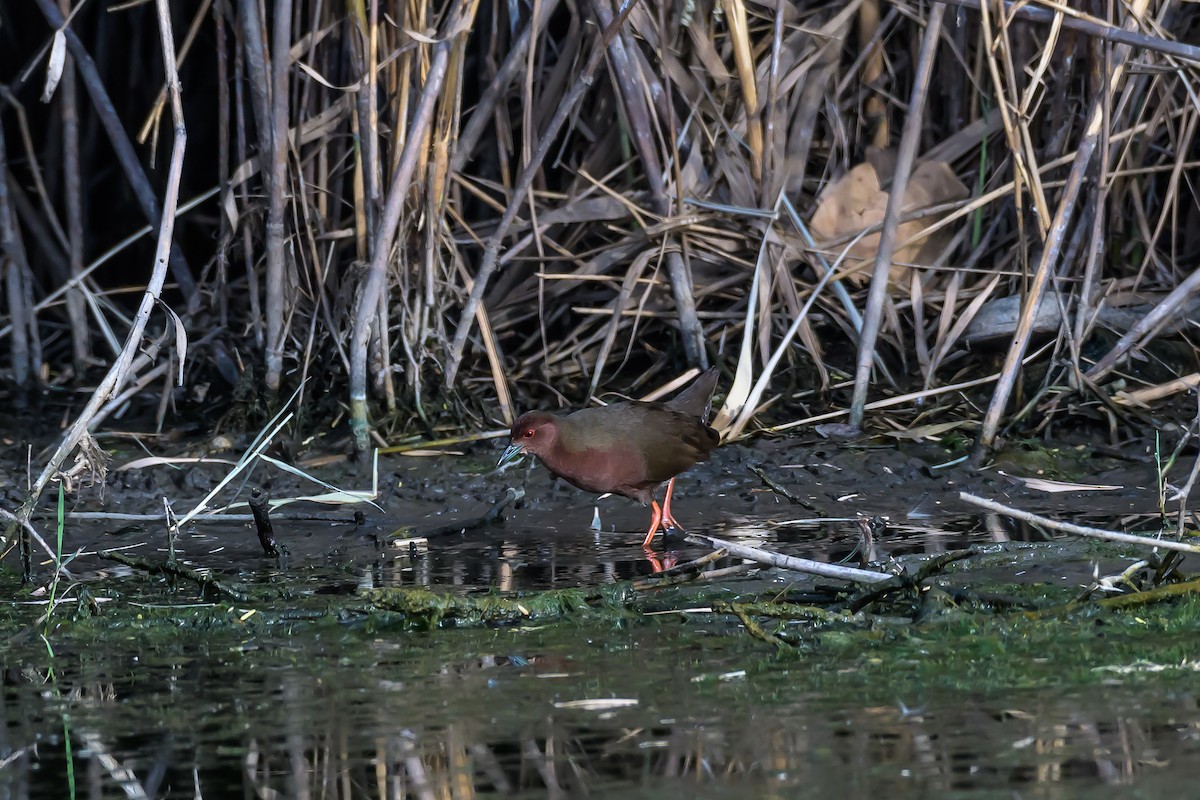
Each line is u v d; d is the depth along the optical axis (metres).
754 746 5.93
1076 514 10.13
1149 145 13.71
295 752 6.01
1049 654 7.17
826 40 13.95
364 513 10.96
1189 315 13.16
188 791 5.62
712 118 13.88
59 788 5.69
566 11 15.11
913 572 8.55
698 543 9.32
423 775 5.71
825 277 12.88
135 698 6.84
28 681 7.16
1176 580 8.10
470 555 9.69
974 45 14.38
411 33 11.38
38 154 16.89
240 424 12.75
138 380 13.44
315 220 13.12
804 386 13.23
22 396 14.18
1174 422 12.05
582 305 14.32
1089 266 12.38
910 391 12.99
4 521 9.65
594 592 8.28
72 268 14.70
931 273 13.95
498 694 6.73
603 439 9.88
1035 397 12.19
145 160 16.89
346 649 7.64
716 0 12.89
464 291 13.06
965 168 14.56
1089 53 12.25
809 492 11.16
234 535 10.45
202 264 17.11
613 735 6.11
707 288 13.77
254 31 11.95
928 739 5.96
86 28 17.12
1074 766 5.60
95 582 9.13
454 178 13.46
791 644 7.43
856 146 14.66
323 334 12.92
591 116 14.73
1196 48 10.99
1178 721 6.09
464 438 12.16
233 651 7.64
